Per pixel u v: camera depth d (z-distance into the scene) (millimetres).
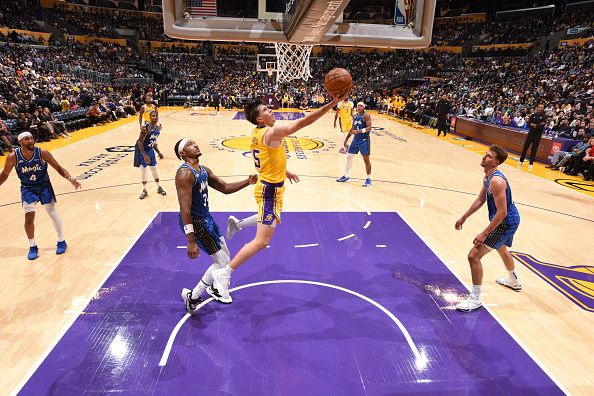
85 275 4629
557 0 31469
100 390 2967
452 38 36188
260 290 4379
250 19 3479
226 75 34125
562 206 7617
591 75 19500
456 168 10523
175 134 15234
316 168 10203
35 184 4891
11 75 17953
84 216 6492
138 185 8266
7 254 5121
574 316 4074
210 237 3801
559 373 3260
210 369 3193
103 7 34406
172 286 4434
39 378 3076
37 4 29812
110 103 19875
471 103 20422
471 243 5746
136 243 5492
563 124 12820
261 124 3721
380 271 4855
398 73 33312
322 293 4348
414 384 3088
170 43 35750
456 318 3971
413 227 6285
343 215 6738
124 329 3686
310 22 3061
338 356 3373
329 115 23875
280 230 6020
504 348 3543
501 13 34906
